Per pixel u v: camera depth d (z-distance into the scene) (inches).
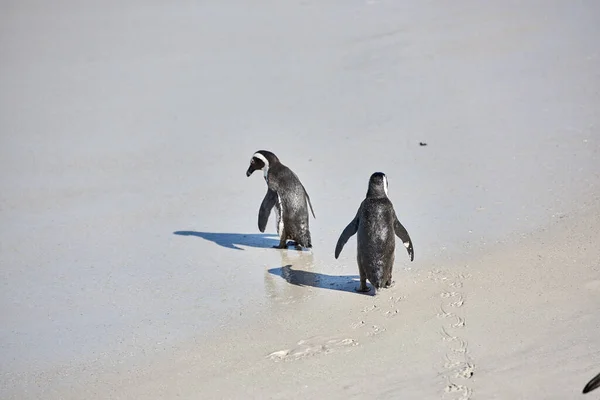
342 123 2174.0
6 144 2240.4
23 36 3511.3
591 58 2450.8
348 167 1857.8
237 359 1082.1
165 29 3447.3
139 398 1008.2
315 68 2691.9
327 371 1020.5
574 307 1122.0
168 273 1408.7
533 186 1621.6
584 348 1005.8
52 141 2241.6
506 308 1141.7
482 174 1722.4
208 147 2097.7
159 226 1637.6
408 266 1332.4
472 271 1282.0
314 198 1692.9
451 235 1439.5
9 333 1224.8
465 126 2041.1
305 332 1141.7
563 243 1346.0
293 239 1471.5
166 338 1171.3
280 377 1017.5
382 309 1187.3
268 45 3034.0
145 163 2021.4
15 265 1480.1
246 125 2235.5
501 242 1384.1
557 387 923.4
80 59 3110.2
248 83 2618.1
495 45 2714.1
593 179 1611.7
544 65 2444.6
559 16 2979.8
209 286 1342.3
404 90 2379.4
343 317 1175.6
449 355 1026.1
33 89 2768.2
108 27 3577.8
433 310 1161.4
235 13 3612.2
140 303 1299.2
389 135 2041.1
